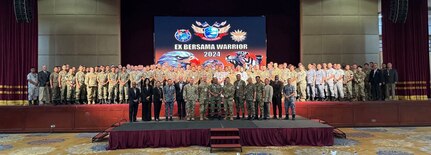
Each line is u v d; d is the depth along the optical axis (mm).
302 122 12758
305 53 18094
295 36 18812
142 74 15453
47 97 15805
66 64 16516
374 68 16094
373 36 18219
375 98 16062
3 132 14648
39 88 15641
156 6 18438
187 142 11508
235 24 18188
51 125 14805
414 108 15602
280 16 18781
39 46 17359
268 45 18734
